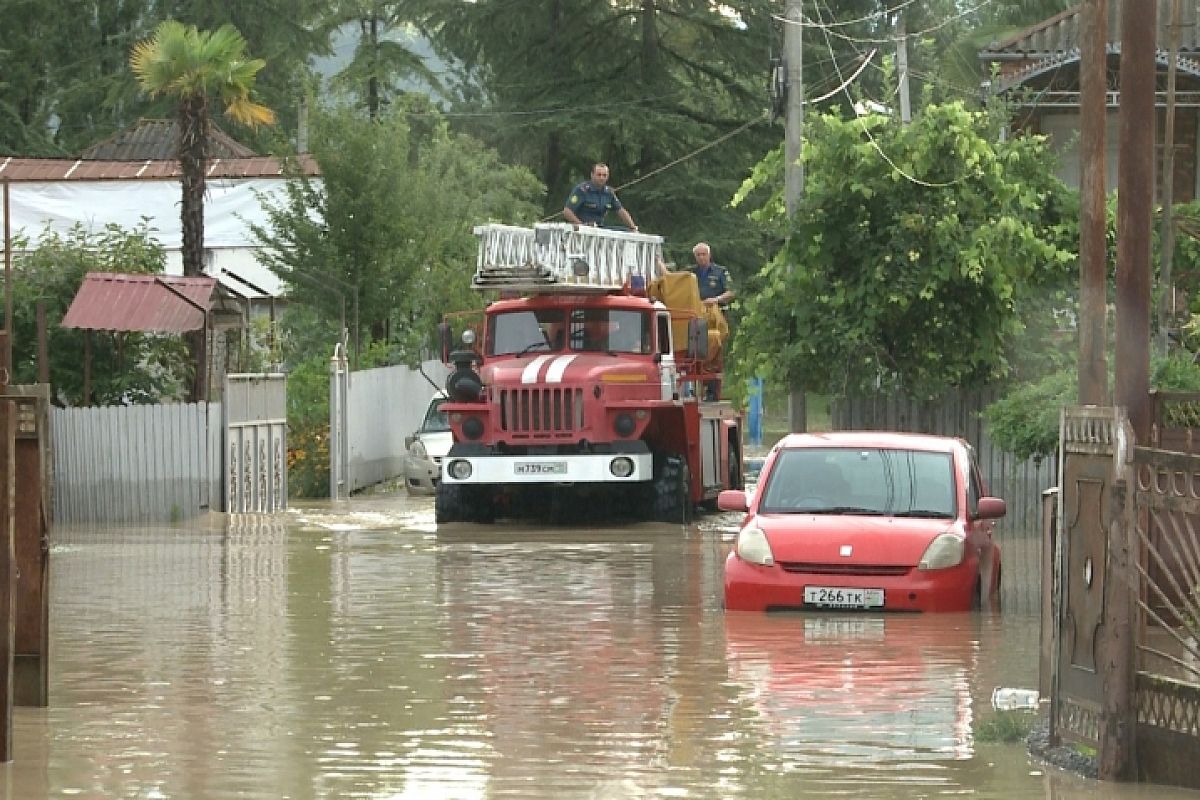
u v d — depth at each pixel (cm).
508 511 4153
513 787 1348
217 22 9962
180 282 4341
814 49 8725
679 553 3238
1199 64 5103
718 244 8425
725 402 4338
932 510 2409
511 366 3959
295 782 1371
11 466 1459
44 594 1691
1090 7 2145
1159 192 5188
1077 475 1392
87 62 10044
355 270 6247
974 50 7712
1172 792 1309
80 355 4397
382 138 6319
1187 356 2983
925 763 1423
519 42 8906
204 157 5250
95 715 1648
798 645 2066
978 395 3853
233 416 4212
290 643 2114
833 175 3825
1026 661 1942
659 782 1362
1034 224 3866
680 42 9125
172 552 3281
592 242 4091
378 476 5241
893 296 3725
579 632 2192
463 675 1869
